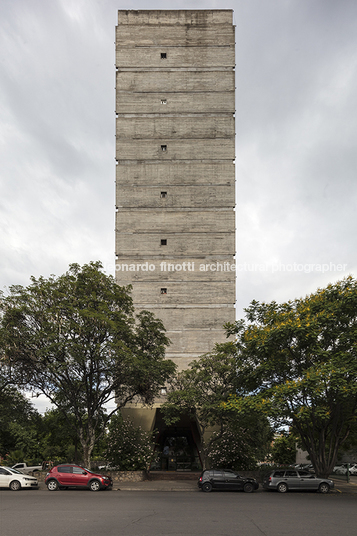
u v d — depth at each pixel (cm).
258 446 4006
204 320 4684
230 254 4819
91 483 2727
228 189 4922
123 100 5062
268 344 2745
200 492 2684
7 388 3584
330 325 2773
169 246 4828
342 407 2852
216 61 5150
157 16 5231
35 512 1692
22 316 3100
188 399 3266
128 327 3253
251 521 1502
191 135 5006
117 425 3797
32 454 6450
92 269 3316
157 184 4925
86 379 3203
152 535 1247
